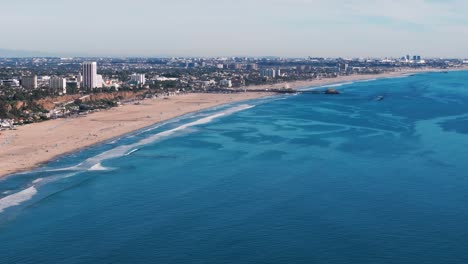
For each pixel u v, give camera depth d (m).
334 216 96.94
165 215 97.88
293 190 113.94
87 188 115.88
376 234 88.19
